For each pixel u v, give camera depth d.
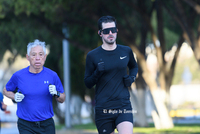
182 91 166.12
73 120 74.56
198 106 145.88
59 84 14.77
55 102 80.94
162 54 50.16
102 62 14.19
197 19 48.75
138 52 48.56
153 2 45.94
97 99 14.69
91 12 41.19
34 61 14.05
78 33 49.66
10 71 92.00
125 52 14.76
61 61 65.56
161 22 47.69
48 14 37.66
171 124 51.09
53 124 14.59
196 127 48.19
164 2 43.22
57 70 72.44
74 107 75.56
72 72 64.88
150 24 47.03
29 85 14.17
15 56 70.94
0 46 52.12
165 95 51.12
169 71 51.53
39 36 53.28
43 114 14.26
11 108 61.41
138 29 52.22
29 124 14.20
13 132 47.78
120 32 46.75
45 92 14.23
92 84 14.76
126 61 14.62
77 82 65.75
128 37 47.38
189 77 153.00
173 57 51.59
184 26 40.66
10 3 36.28
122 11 45.19
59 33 47.19
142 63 49.41
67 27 47.09
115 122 14.62
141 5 44.81
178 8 40.31
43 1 36.00
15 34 45.66
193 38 40.75
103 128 14.73
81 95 68.81
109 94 14.41
